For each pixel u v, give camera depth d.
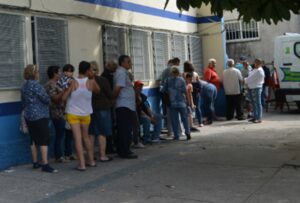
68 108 7.73
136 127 9.80
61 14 9.26
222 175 7.21
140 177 7.24
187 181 6.91
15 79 8.20
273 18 6.86
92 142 8.36
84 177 7.31
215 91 13.74
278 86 15.84
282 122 13.27
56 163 8.40
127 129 8.73
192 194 6.23
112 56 10.84
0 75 7.91
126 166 8.04
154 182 6.91
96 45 10.31
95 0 10.30
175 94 10.79
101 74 9.65
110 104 8.48
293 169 7.46
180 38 14.11
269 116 14.95
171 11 13.63
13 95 8.16
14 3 8.21
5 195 6.41
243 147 9.51
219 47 15.30
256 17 7.04
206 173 7.38
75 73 9.60
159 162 8.31
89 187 6.72
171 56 13.54
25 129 7.92
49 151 8.77
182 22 14.30
